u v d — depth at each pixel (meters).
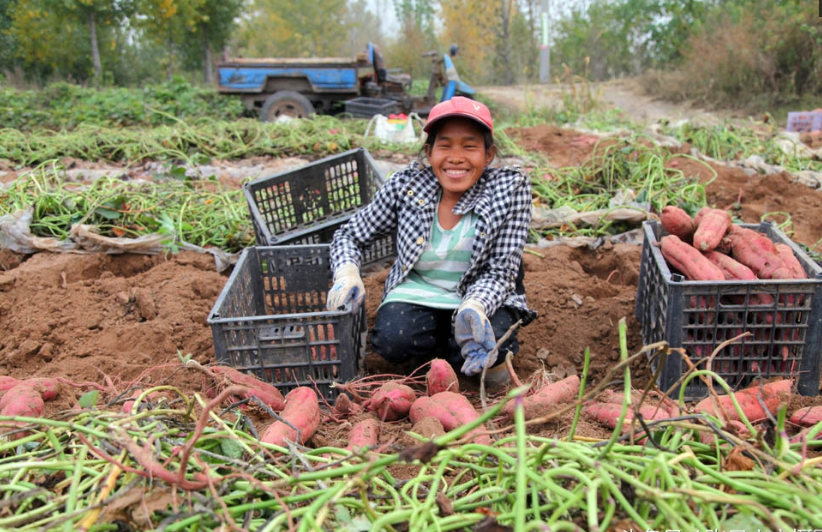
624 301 4.03
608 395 2.66
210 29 24.45
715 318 2.96
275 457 2.18
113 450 2.03
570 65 28.19
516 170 3.21
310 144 8.94
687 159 7.25
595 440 2.20
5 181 7.14
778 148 7.89
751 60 18.00
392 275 3.46
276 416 2.34
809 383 3.02
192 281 4.46
